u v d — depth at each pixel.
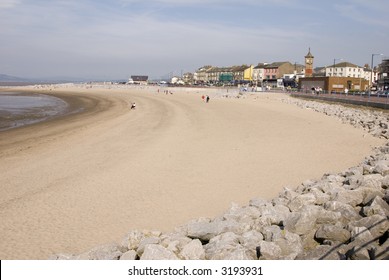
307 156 20.12
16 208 12.87
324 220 7.98
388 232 6.89
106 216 12.02
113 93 111.69
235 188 14.64
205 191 14.35
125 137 27.86
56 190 14.77
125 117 43.34
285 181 15.42
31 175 17.17
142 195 14.02
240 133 28.67
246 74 150.75
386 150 19.28
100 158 20.47
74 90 142.88
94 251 7.70
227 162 19.00
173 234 8.43
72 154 21.83
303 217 7.83
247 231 8.23
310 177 15.93
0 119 43.91
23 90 148.50
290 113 43.44
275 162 18.83
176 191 14.42
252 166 18.09
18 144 26.27
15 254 9.55
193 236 8.22
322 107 47.31
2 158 21.20
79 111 55.69
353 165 17.78
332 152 21.05
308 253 6.83
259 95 80.06
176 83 176.50
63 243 10.16
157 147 23.30
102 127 34.50
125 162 19.30
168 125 34.53
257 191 14.20
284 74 132.38
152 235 8.41
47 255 9.48
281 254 7.05
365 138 25.48
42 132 32.38
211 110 48.94
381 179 10.49
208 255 7.19
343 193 9.48
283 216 8.80
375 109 41.00
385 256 6.10
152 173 17.08
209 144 24.14
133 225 11.25
